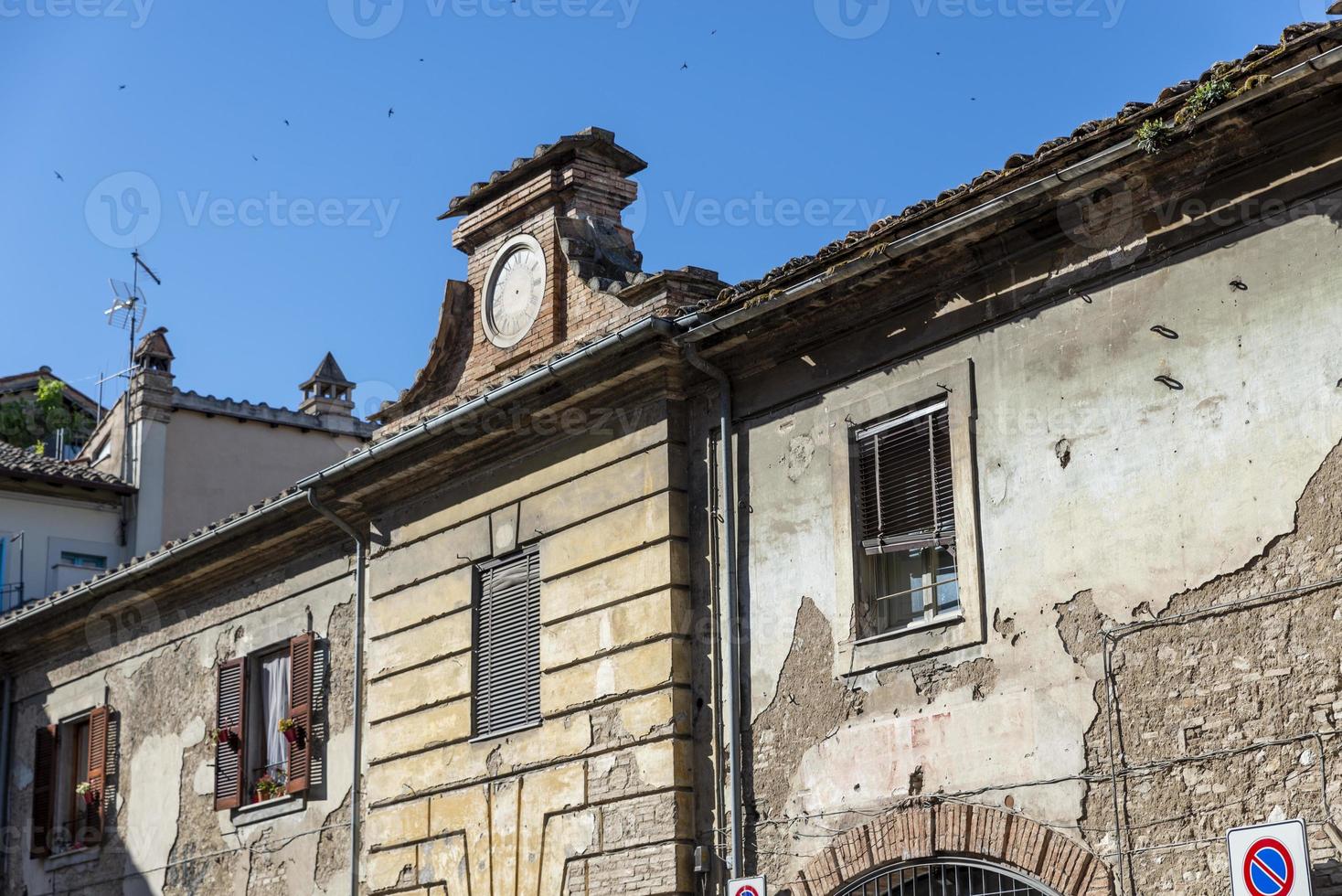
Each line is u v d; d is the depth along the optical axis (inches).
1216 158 496.7
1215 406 494.3
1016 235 543.5
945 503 562.6
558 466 685.9
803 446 608.1
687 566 635.5
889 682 561.0
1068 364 532.7
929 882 540.4
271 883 812.0
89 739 971.3
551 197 740.7
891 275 574.2
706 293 675.4
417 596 743.1
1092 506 518.0
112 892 920.9
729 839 596.4
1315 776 454.0
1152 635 495.8
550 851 650.8
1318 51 460.4
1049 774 510.3
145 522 1211.9
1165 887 478.3
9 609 1143.0
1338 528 461.7
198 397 1256.2
